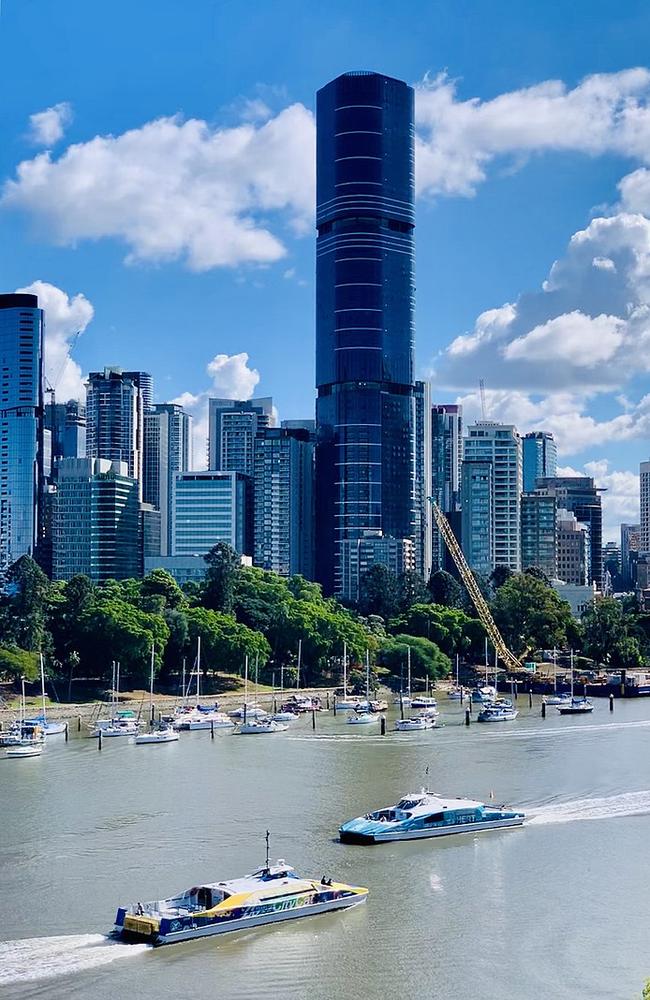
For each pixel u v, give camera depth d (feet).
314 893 474.49
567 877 523.70
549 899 493.36
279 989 403.34
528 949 437.99
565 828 612.29
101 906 481.46
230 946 441.27
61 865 540.52
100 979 410.72
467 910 479.41
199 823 624.18
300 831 606.96
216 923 450.71
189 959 428.56
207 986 405.39
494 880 519.19
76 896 493.77
